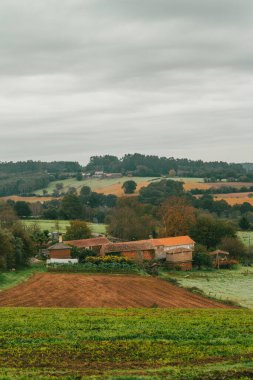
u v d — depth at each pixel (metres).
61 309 54.75
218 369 28.48
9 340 37.03
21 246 101.88
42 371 28.30
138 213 167.50
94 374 27.61
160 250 115.56
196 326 42.94
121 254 114.00
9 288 77.75
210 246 134.00
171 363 30.44
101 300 69.38
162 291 78.12
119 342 36.56
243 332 40.75
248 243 142.50
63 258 109.31
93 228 168.12
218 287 86.12
